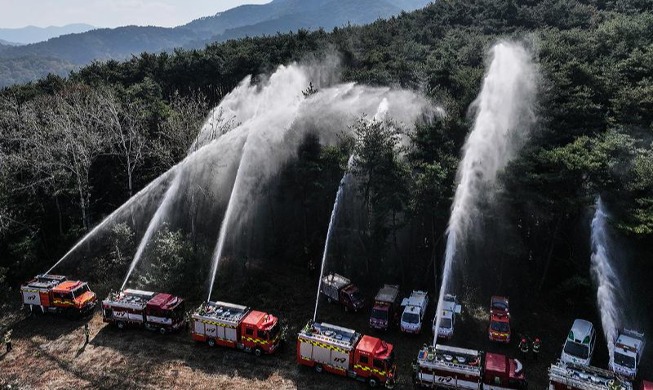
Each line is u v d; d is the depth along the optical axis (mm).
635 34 56000
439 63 55688
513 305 35469
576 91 42125
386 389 27281
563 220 35562
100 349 31609
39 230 43312
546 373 28703
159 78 73500
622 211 31406
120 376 28938
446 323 31891
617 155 33250
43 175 45125
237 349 31234
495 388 25922
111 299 34062
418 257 39750
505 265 38594
